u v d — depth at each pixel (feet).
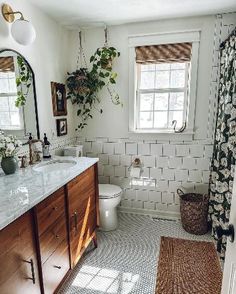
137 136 8.55
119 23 7.79
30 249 3.81
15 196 3.90
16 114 5.82
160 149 8.45
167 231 7.86
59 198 4.69
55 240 4.59
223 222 6.14
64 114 8.20
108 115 8.69
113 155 8.96
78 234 5.70
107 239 7.42
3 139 5.04
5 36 5.35
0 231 3.10
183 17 7.32
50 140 7.44
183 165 8.37
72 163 6.50
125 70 8.18
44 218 4.15
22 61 5.97
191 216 7.48
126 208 9.30
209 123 7.87
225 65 6.48
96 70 8.17
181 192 8.41
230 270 2.75
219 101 7.14
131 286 5.43
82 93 8.32
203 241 7.21
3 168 5.06
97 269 6.02
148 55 7.84
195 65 7.55
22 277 3.62
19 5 5.77
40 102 6.83
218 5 6.44
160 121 8.59
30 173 5.26
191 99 7.82
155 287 5.40
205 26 7.27
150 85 8.40
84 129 9.04
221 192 6.37
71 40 8.43
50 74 7.30
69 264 5.32
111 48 7.91
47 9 6.62
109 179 9.21
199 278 5.67
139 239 7.39
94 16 7.16
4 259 3.20
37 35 6.56
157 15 7.13
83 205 5.95
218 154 6.73
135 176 8.46
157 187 8.79
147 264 6.21
